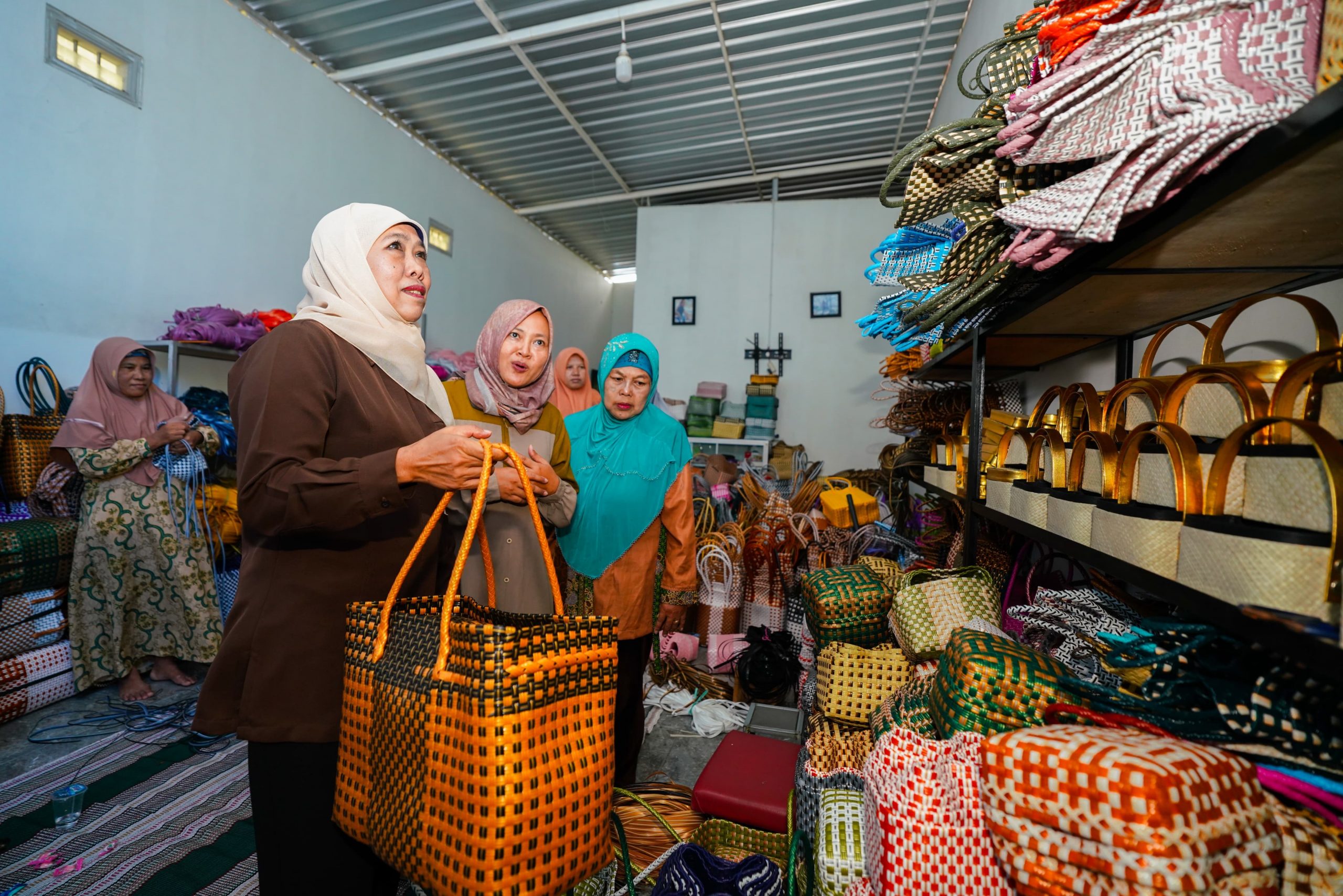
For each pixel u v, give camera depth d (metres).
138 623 2.82
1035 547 2.15
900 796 1.01
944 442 2.31
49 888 1.61
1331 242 0.93
